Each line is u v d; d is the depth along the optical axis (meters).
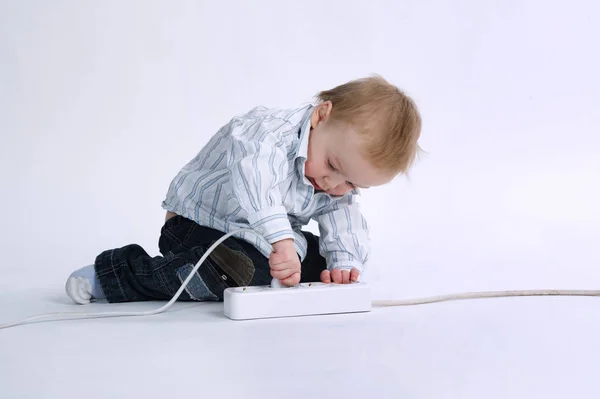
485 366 1.00
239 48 3.21
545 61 3.32
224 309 1.33
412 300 1.46
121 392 0.89
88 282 1.45
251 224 1.38
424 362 1.02
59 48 3.08
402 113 1.46
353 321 1.29
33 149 2.98
